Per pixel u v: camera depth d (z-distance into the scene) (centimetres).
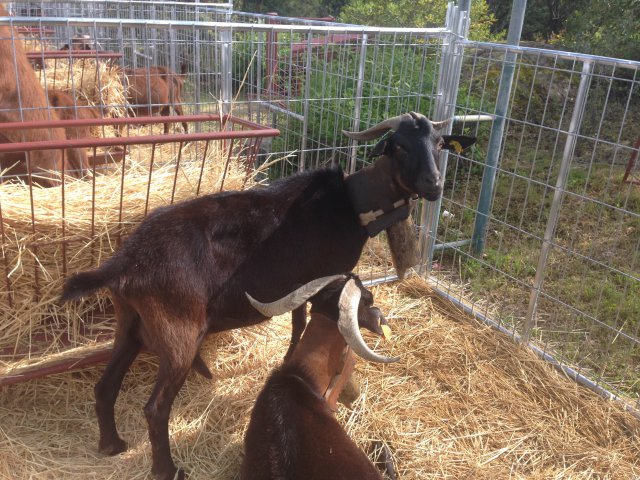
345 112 654
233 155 445
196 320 316
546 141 973
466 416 398
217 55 609
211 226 326
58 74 720
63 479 318
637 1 1278
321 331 318
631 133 999
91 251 373
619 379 440
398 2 1505
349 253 379
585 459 364
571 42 1360
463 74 957
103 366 396
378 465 353
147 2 823
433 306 524
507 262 607
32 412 365
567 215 724
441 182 364
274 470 260
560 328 505
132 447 346
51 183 481
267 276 341
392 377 431
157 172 415
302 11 3359
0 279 354
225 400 390
